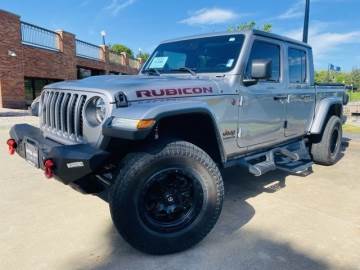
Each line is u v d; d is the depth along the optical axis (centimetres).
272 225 338
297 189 448
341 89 632
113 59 2727
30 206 382
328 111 544
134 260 275
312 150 568
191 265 268
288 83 453
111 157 279
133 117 252
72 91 308
